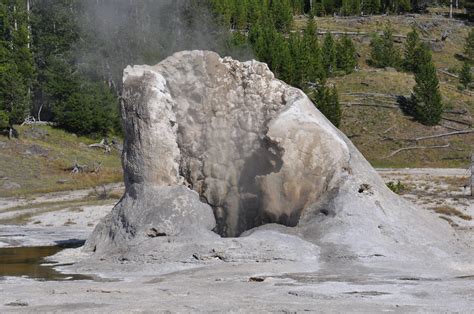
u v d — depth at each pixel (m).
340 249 28.84
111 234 33.03
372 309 19.03
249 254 28.27
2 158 85.19
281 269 26.56
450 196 64.81
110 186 78.75
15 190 75.75
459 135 110.56
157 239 30.48
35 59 111.06
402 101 120.25
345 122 113.69
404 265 27.36
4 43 107.06
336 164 32.56
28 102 100.38
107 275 27.27
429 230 32.75
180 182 33.44
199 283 24.06
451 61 152.38
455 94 126.06
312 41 132.62
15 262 31.73
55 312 19.05
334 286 23.08
